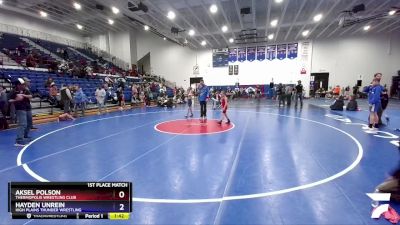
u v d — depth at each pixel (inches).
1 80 489.4
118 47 1083.3
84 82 671.1
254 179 152.4
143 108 670.5
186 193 133.8
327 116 450.0
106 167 177.8
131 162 189.2
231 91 1017.5
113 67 1008.9
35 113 433.1
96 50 1092.5
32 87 520.4
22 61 681.0
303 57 989.8
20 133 254.2
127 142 256.7
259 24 763.4
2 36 742.5
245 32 853.8
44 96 520.1
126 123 390.3
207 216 110.0
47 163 188.4
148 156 204.8
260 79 1057.5
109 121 414.9
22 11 780.0
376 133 292.5
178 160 193.5
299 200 124.0
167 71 1171.9
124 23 915.4
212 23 761.0
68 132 315.9
